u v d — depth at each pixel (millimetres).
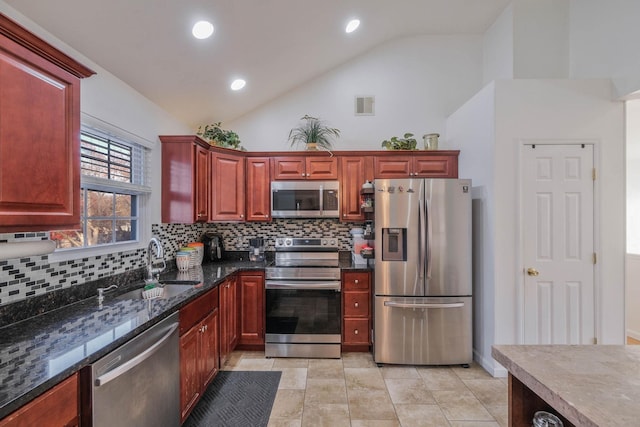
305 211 3152
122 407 1241
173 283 2320
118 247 2180
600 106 2502
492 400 2191
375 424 1938
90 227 2012
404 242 2695
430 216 2656
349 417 2006
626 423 685
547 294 2500
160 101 2619
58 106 1225
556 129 2516
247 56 2582
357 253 3072
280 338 2855
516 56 2936
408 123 3551
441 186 2658
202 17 1983
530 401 1032
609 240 2477
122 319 1438
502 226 2516
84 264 1839
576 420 734
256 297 2924
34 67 1117
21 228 1097
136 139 2346
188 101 2826
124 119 2203
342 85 3559
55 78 1211
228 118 3480
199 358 2021
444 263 2664
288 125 3549
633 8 2322
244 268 2900
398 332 2680
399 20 3166
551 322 2490
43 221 1165
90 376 1090
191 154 2654
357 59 3562
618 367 957
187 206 2656
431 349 2668
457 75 3537
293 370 2621
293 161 3219
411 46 3561
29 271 1490
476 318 2771
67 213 1271
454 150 3178
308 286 2838
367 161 3205
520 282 2502
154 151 2596
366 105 3551
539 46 2926
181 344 1763
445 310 2662
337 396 2238
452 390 2318
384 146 3311
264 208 3203
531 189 2518
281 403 2152
